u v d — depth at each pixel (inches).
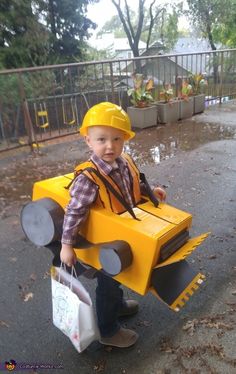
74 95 270.4
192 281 64.4
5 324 82.7
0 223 131.6
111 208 63.6
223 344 76.3
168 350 75.0
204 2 658.2
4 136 254.2
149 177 172.4
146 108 265.6
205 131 260.2
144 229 58.7
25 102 220.4
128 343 75.3
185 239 63.9
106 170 62.5
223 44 683.4
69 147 231.3
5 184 169.8
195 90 315.6
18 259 108.7
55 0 550.3
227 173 176.7
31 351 75.5
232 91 392.5
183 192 154.2
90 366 71.8
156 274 59.5
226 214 133.8
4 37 494.6
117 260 58.2
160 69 306.3
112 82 276.7
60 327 67.6
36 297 91.9
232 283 95.8
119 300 73.4
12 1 470.6
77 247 63.8
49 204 67.3
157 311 86.0
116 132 60.1
